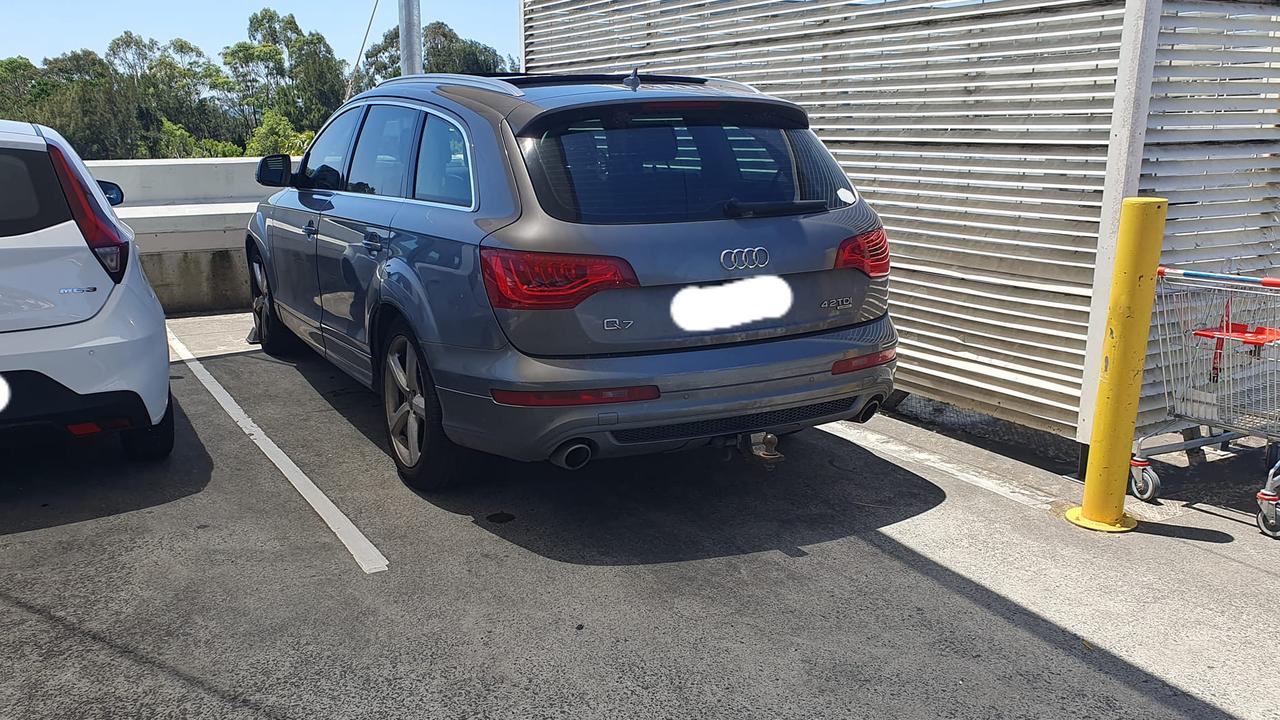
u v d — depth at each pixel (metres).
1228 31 4.41
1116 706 2.73
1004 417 4.89
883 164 5.42
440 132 4.15
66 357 3.77
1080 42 4.35
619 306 3.45
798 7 5.87
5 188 3.77
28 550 3.65
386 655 2.96
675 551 3.71
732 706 2.71
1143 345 3.79
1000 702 2.74
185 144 154.12
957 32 4.91
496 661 2.93
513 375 3.48
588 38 7.89
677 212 3.57
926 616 3.22
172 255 8.20
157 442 4.49
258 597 3.31
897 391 5.59
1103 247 4.32
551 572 3.52
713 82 4.43
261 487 4.33
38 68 178.38
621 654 2.97
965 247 4.99
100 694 2.74
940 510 4.14
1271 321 3.99
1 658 2.92
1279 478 3.85
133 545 3.71
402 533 3.85
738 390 3.59
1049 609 3.28
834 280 3.82
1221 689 2.82
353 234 4.61
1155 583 3.47
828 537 3.85
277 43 188.12
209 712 2.66
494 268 3.50
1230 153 4.55
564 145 3.63
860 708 2.71
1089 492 3.99
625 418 3.47
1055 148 4.51
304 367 6.46
